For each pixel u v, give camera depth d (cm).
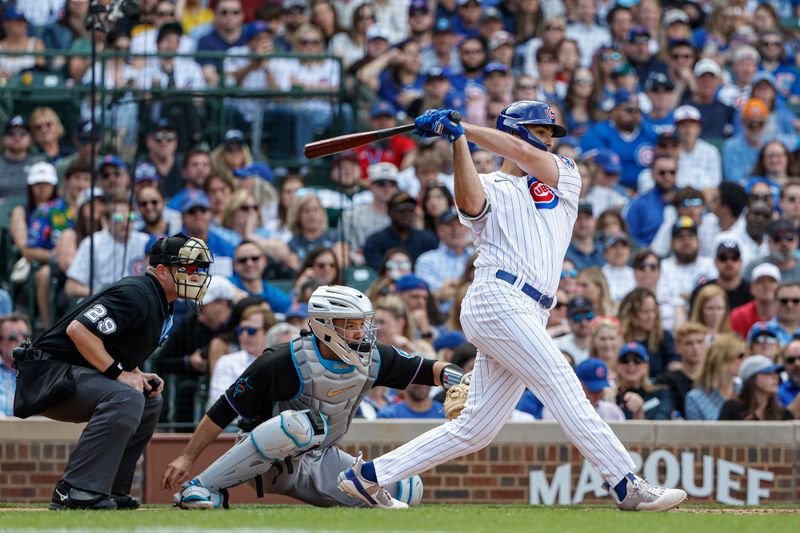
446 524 1494
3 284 3438
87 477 1880
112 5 3102
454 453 1812
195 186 3569
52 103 3759
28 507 2306
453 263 3575
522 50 4684
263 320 2978
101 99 3450
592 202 3988
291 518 1603
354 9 4622
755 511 2044
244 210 3525
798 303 3447
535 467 2734
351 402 1989
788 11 5275
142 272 3319
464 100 4225
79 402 1900
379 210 3691
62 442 2670
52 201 3544
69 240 3338
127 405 1886
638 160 4188
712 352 3062
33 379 1909
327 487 2006
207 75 3725
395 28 4741
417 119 1747
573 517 1631
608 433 1738
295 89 3806
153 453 2683
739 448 2797
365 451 2703
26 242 3456
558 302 3375
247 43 4328
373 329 1928
